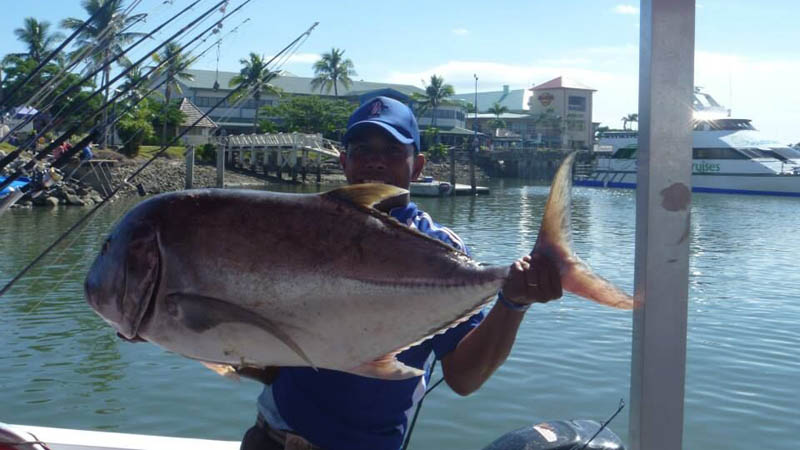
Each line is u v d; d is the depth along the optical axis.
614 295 1.70
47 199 33.19
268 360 1.75
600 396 8.37
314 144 55.62
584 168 70.12
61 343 10.65
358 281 1.79
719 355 10.30
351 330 1.80
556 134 106.19
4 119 5.22
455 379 2.26
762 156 51.69
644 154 1.80
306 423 2.30
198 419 7.78
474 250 24.06
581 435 2.79
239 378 1.98
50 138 6.00
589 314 12.27
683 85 1.77
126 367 9.48
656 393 1.80
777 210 41.41
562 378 8.96
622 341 10.70
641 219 1.81
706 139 53.16
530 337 10.86
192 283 1.73
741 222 34.53
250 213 1.76
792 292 15.57
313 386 2.30
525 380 8.86
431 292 1.80
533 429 2.85
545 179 87.44
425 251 1.83
